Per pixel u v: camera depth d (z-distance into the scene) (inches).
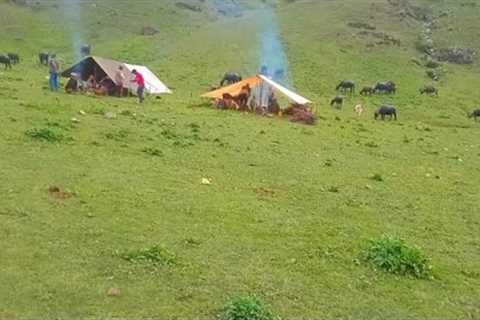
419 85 3019.2
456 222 826.8
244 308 456.8
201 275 530.6
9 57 2561.5
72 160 875.4
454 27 4274.1
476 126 2253.9
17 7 3986.2
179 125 1355.8
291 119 1740.9
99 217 644.7
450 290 565.9
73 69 1868.8
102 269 520.7
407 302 528.4
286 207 786.8
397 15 4421.8
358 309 504.1
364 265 598.2
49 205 659.4
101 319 441.1
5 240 555.8
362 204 860.0
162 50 3297.2
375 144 1482.5
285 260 590.6
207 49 3348.9
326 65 3208.7
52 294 467.8
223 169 968.9
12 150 878.4
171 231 631.2
